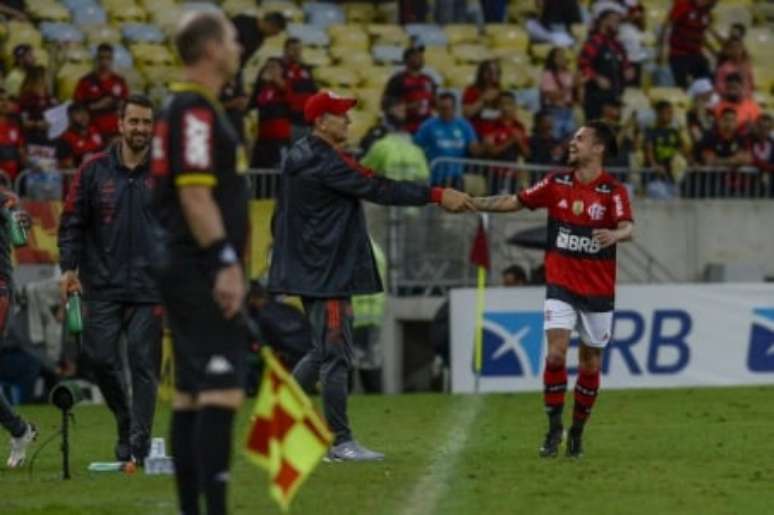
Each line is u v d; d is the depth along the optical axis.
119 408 38.41
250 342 60.84
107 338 37.94
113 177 37.88
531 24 88.25
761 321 64.31
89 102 70.81
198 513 26.33
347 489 34.19
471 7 89.38
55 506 32.25
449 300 64.06
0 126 68.19
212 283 25.39
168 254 25.66
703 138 77.25
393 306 69.12
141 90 79.12
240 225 26.00
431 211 69.94
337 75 82.81
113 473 37.19
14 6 81.38
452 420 50.41
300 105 71.81
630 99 84.62
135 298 37.72
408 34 86.88
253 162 71.75
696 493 33.66
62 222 38.12
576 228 38.50
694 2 87.12
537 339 63.75
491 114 74.19
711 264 75.38
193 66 25.70
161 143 25.58
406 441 44.00
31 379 61.88
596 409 53.31
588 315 38.81
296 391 25.03
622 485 34.78
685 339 63.91
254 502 32.53
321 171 38.28
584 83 78.62
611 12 79.44
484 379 63.78
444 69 84.94
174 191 25.59
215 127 25.58
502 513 31.23
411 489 34.16
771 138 77.12
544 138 74.88
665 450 41.31
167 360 57.72
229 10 86.31
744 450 41.28
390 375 68.75
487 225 68.50
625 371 63.53
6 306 38.62
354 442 39.09
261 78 71.81
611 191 38.50
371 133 73.12
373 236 69.62
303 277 38.56
